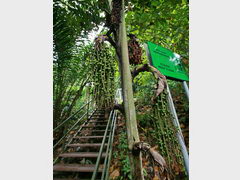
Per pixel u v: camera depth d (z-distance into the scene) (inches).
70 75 129.4
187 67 103.3
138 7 73.6
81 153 116.3
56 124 127.5
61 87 124.3
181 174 53.1
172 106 53.8
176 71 68.1
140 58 42.1
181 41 103.3
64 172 110.5
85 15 76.9
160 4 72.1
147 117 136.6
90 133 148.8
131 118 32.0
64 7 80.2
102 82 31.5
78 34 93.7
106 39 34.6
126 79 33.7
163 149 32.4
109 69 32.9
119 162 120.4
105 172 95.0
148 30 101.1
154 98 33.7
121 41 35.2
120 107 33.6
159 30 96.0
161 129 32.4
